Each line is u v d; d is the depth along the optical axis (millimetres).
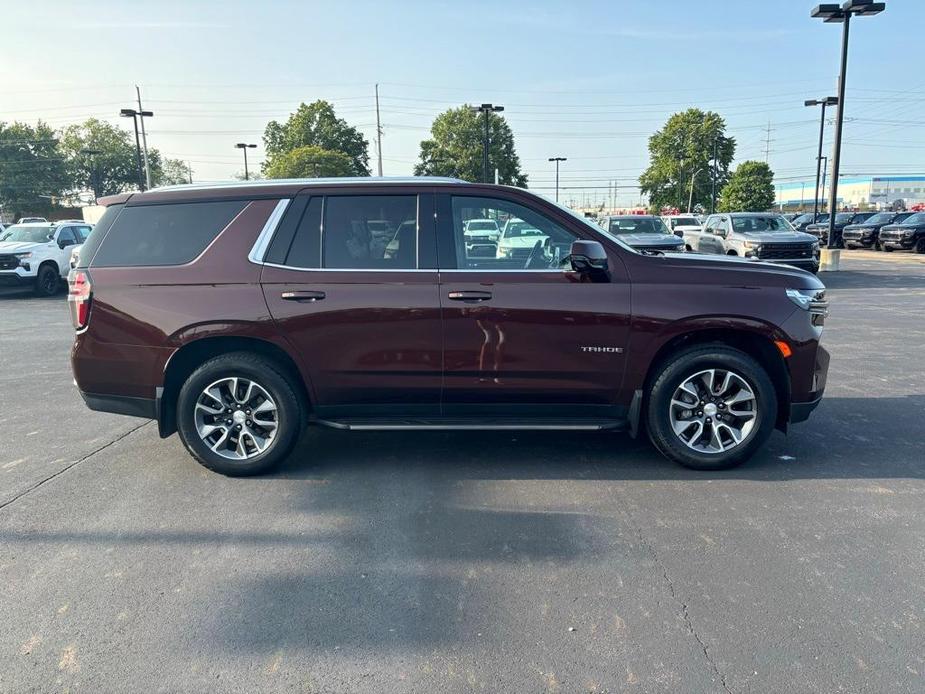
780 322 4480
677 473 4660
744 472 4660
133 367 4547
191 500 4277
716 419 4629
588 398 4598
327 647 2787
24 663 2705
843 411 6105
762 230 18516
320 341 4484
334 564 3457
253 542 3705
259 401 4621
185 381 4641
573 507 4121
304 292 4445
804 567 3377
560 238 4590
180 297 4480
